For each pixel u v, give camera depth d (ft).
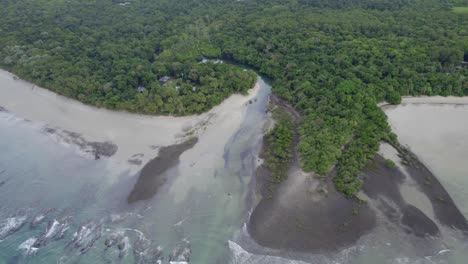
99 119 290.97
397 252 179.52
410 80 306.35
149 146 260.42
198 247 187.52
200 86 326.85
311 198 209.77
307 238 186.80
